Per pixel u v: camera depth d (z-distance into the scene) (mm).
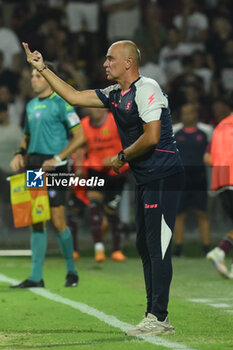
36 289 25312
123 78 16844
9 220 43594
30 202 24891
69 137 26375
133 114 16734
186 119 37219
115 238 35562
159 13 56906
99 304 21812
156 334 16797
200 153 36969
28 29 52094
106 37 53781
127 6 53812
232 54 54031
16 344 15727
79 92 17453
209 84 52281
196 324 18312
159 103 16484
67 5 53469
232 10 57156
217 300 22844
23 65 51312
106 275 29906
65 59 50656
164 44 54656
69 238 25828
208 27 56219
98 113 32875
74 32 53250
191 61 51094
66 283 26141
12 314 19984
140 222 17375
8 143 43719
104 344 15570
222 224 45000
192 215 45625
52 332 17297
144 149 16469
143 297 23391
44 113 24906
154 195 16812
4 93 45625
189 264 34188
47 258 37312
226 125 28594
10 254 39000
